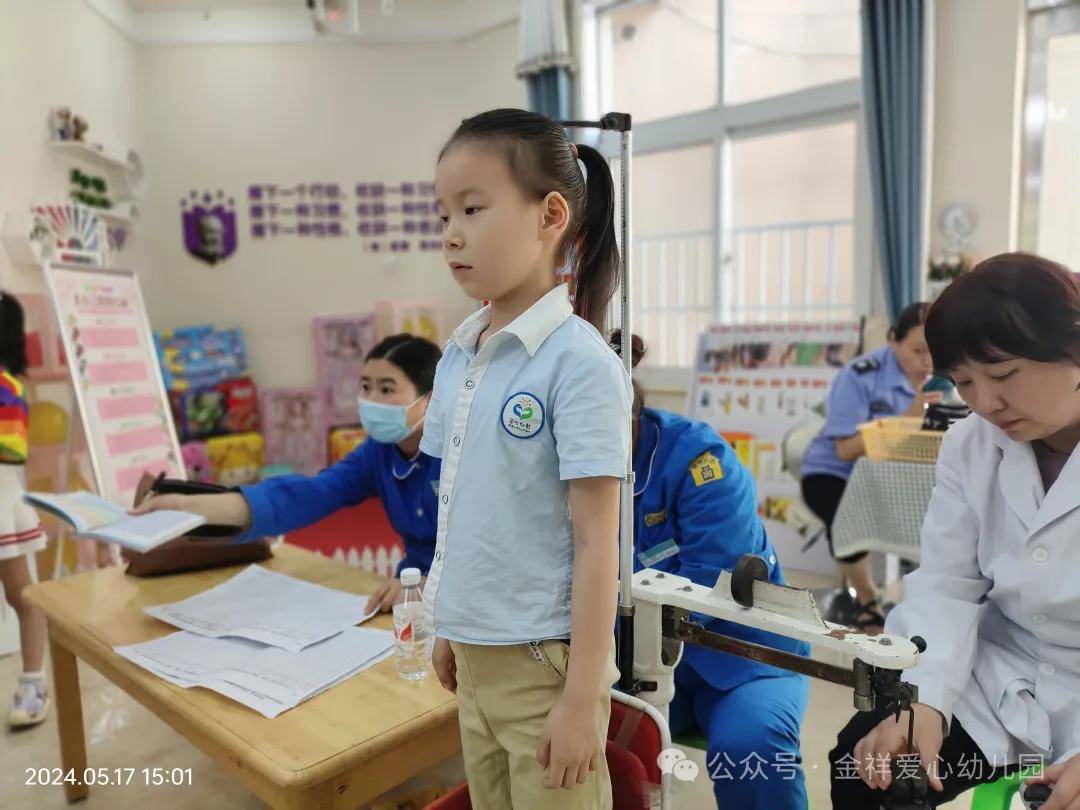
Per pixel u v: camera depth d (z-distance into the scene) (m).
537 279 0.80
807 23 3.59
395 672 1.18
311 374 4.77
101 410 2.95
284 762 0.94
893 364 2.62
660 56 4.09
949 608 1.09
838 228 3.65
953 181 3.12
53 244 3.25
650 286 4.33
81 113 3.79
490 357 0.82
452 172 0.75
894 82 3.08
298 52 4.62
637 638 0.99
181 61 4.51
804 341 3.40
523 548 0.78
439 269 4.80
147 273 4.51
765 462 3.41
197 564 1.70
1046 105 3.02
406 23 4.62
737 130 3.87
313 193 4.69
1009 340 0.87
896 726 0.98
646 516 1.40
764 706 1.23
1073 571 0.98
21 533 2.14
